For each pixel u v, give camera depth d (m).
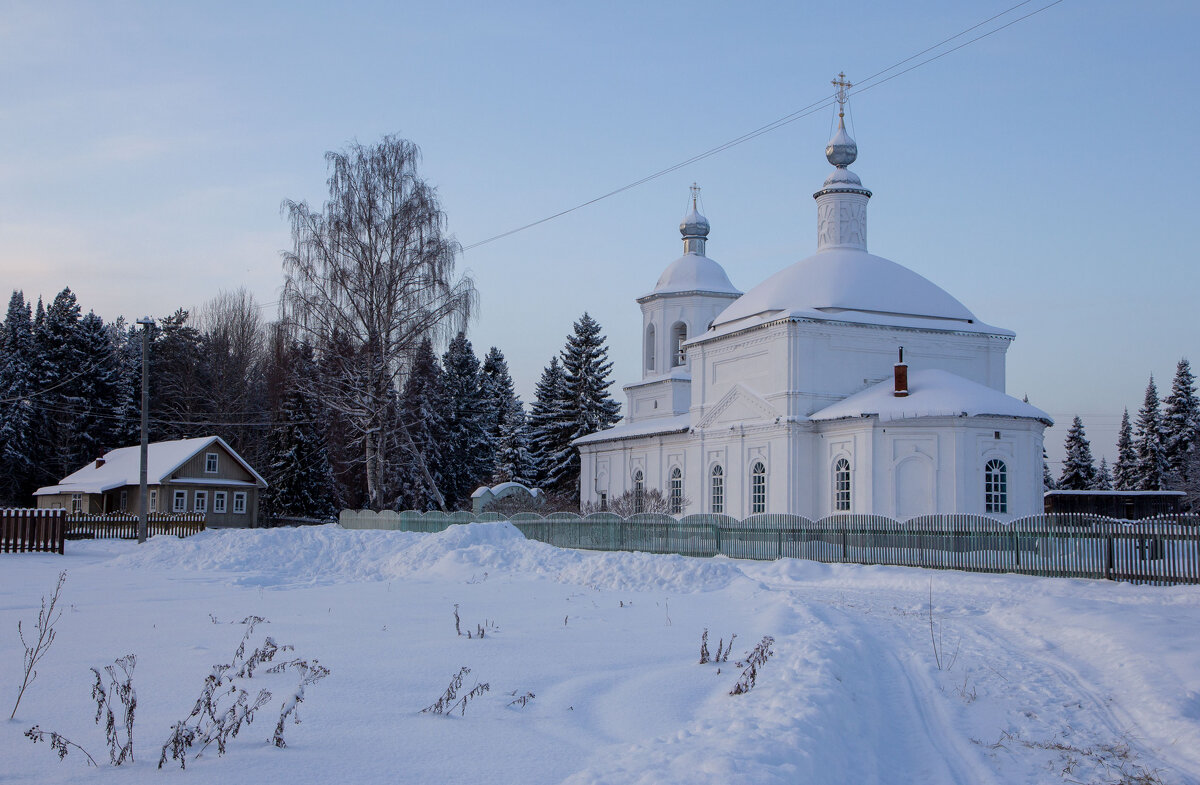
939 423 40.59
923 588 25.72
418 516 49.19
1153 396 90.06
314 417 69.62
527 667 11.70
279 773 7.06
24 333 77.88
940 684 12.78
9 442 72.31
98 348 80.75
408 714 9.06
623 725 8.95
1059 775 8.98
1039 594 23.73
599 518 42.12
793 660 11.68
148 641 13.25
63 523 35.97
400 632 14.51
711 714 9.27
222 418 80.88
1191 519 24.47
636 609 18.16
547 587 22.44
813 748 7.78
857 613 20.02
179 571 26.86
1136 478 90.75
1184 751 9.81
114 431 79.75
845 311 47.38
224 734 7.86
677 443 56.69
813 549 34.09
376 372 47.97
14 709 8.84
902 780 8.52
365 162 48.28
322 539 30.48
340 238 47.41
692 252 69.56
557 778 7.12
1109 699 12.09
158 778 6.88
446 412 77.50
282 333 47.69
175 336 82.12
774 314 48.31
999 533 28.80
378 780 6.96
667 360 67.44
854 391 46.66
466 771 7.25
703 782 6.50
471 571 25.89
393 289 47.50
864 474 42.22
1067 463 98.12
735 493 49.44
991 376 48.62
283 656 12.16
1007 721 10.98
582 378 91.69
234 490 62.47
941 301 49.19
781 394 46.19
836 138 52.53
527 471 91.81
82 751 7.35
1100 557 26.27
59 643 13.02
